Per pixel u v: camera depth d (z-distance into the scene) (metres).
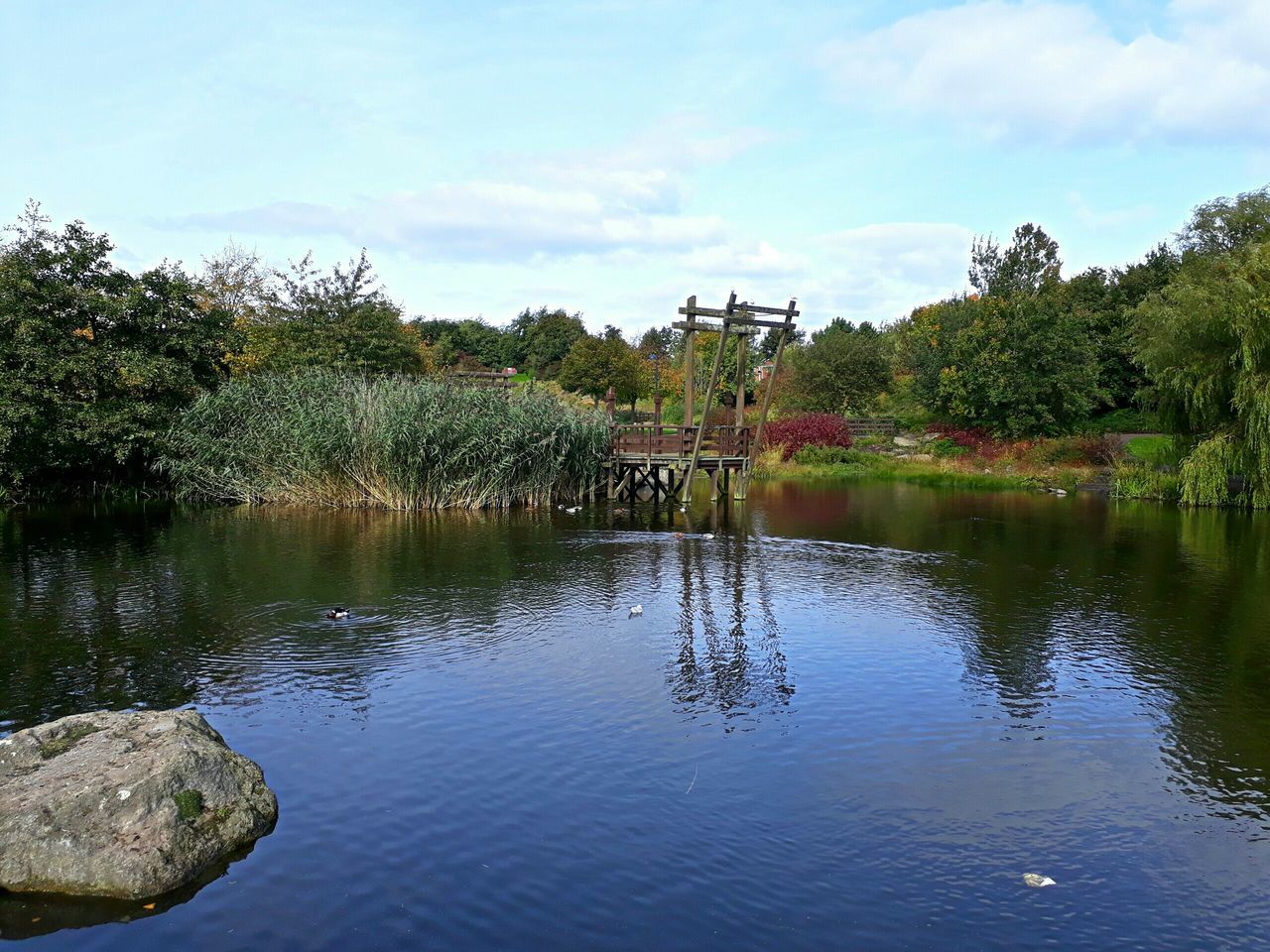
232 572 14.26
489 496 23.11
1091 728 8.13
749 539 18.91
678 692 8.89
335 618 11.34
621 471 26.44
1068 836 6.18
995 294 47.88
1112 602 13.07
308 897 5.24
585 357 49.72
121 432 22.41
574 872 5.58
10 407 20.69
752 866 5.70
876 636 11.10
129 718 6.71
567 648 10.37
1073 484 32.50
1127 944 4.97
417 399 22.34
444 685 8.95
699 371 48.00
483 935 4.92
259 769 6.50
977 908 5.29
